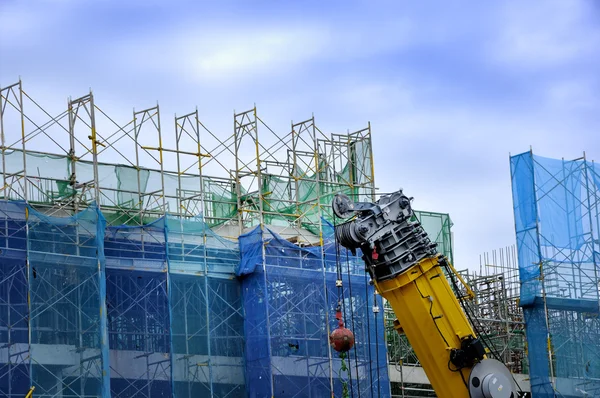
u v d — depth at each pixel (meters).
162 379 57.81
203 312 59.81
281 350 60.47
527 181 62.72
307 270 61.72
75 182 57.28
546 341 61.38
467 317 42.44
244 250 60.97
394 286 40.97
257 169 62.16
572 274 62.34
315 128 67.00
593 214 63.47
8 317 51.56
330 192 69.12
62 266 53.72
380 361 63.88
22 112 55.00
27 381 52.41
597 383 61.78
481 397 39.88
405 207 41.06
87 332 53.81
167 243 57.91
